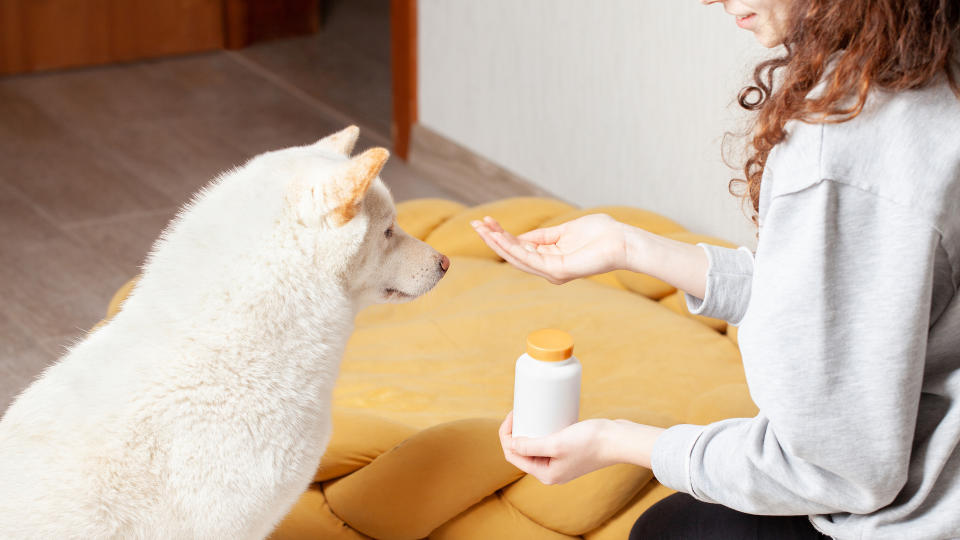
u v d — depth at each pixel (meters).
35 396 1.17
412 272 1.35
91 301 2.55
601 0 2.52
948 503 0.87
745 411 1.64
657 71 2.40
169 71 4.23
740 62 2.15
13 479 1.10
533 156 2.92
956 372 0.87
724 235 2.34
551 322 2.01
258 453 1.19
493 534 1.50
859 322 0.83
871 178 0.82
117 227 2.94
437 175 3.30
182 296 1.18
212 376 1.16
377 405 1.75
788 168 0.85
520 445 1.08
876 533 0.89
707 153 2.32
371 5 5.11
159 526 1.16
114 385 1.14
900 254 0.80
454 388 1.82
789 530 1.04
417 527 1.46
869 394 0.83
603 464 1.05
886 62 0.81
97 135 3.58
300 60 4.39
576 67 2.66
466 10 3.00
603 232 1.17
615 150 2.62
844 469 0.85
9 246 2.80
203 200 1.26
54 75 4.13
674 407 1.73
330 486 1.51
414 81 3.31
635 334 1.96
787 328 0.84
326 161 1.27
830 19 0.83
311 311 1.22
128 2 4.25
